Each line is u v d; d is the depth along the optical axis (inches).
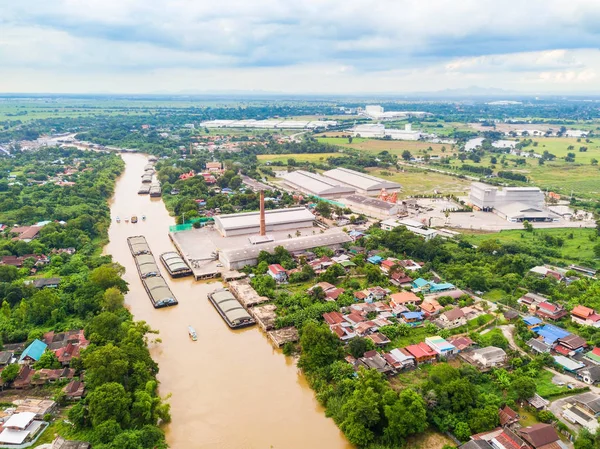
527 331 5128.0
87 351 4483.3
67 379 4323.3
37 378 4261.8
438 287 6279.5
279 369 4699.8
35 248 7465.6
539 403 3949.3
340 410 3905.0
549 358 4598.9
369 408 3627.0
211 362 4798.2
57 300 5531.5
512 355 4702.3
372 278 6579.7
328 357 4495.6
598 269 7066.9
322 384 4264.3
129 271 7175.2
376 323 5290.4
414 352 4675.2
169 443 3686.0
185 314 5841.5
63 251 7652.6
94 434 3607.3
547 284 6210.6
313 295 5949.8
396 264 6727.4
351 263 7106.3
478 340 5002.5
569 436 3627.0
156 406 3853.3
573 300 5861.2
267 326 5324.8
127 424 3663.9
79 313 5526.6
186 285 6742.1
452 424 3693.4
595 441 3398.1
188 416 3986.2
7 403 4005.9
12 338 4960.6
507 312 5575.8
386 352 4808.1
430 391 3905.0
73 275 6510.8
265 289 6250.0
